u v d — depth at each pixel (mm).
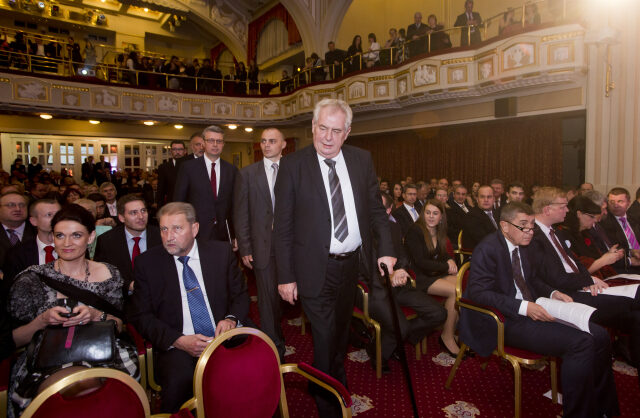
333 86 10773
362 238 2021
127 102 11531
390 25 13469
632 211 4422
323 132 1888
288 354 3271
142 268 2139
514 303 2396
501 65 7391
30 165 11516
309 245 1953
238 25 16203
